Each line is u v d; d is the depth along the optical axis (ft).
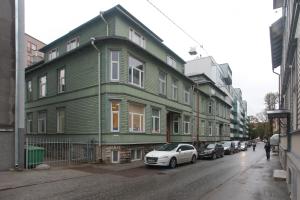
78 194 31.83
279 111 43.29
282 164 62.69
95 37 66.18
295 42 30.40
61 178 41.73
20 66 49.52
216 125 147.23
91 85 66.49
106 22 68.23
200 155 83.56
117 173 49.03
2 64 47.57
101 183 39.04
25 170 47.39
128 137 64.85
